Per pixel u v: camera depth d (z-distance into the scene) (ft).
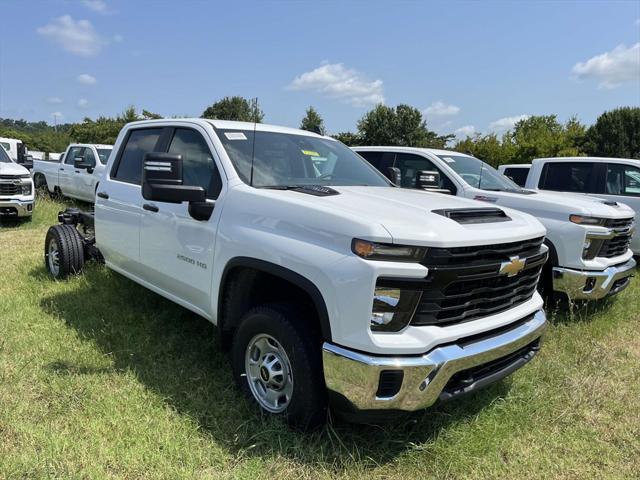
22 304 16.40
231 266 10.46
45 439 9.14
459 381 9.05
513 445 10.13
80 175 43.65
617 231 17.93
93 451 8.94
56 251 19.44
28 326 14.55
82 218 20.31
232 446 9.36
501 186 21.98
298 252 9.02
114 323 14.87
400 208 9.40
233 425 9.91
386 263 8.13
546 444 10.29
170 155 10.39
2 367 11.80
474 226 9.24
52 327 14.52
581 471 9.50
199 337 14.07
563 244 17.33
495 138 113.19
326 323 8.56
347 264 8.30
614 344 16.20
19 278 19.51
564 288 17.30
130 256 14.61
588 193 26.30
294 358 9.20
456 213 9.55
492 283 9.40
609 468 9.68
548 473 9.39
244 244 10.09
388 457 9.36
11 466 8.37
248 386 10.40
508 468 9.43
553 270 17.46
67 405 10.37
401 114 180.75
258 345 10.27
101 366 12.23
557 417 11.13
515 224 10.13
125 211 14.69
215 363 12.63
